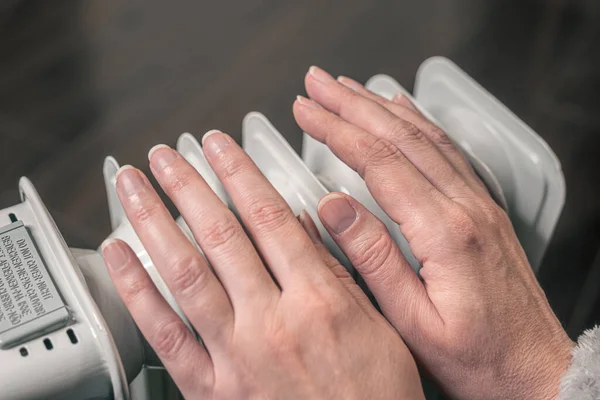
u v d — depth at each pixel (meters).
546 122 1.06
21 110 1.01
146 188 0.41
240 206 0.42
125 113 1.02
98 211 0.94
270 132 0.48
